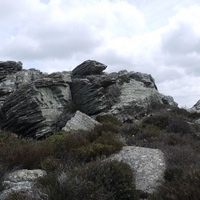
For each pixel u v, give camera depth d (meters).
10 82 28.59
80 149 11.55
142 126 20.86
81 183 7.10
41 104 23.41
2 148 11.27
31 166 10.73
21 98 23.36
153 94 32.97
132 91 31.75
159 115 23.62
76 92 27.88
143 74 40.84
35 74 30.89
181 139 15.05
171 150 11.66
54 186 7.05
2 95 26.66
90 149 11.43
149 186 8.90
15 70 30.97
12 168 10.19
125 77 35.28
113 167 8.13
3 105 24.03
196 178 7.70
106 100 27.97
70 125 19.97
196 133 19.09
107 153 11.57
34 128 22.55
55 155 11.53
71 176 7.38
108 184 7.67
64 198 6.86
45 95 24.84
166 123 22.02
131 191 7.82
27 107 22.84
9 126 23.00
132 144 14.67
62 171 8.26
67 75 28.59
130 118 26.95
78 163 10.34
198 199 6.93
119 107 27.44
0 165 9.55
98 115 25.80
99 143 12.20
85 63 34.00
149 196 8.12
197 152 12.34
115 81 31.62
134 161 10.73
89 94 27.14
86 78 31.09
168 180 9.13
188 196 7.15
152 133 16.73
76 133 14.41
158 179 9.27
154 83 42.78
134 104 28.52
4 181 8.97
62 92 26.48
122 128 18.89
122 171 8.09
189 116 30.48
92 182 7.39
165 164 10.44
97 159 9.82
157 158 10.92
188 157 10.66
